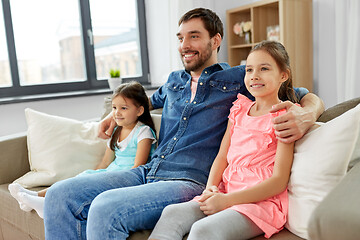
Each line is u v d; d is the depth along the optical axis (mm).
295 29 3197
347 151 1022
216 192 1181
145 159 1655
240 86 1539
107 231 1147
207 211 1126
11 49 3059
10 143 1871
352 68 2848
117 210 1172
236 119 1384
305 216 1051
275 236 1084
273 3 3283
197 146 1469
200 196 1241
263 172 1212
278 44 1337
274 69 1289
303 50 3270
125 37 3789
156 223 1233
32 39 3252
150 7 3770
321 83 3361
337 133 1044
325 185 1035
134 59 3902
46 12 3299
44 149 1829
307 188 1070
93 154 1872
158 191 1277
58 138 1852
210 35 1624
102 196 1230
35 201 1475
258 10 3486
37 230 1555
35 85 3178
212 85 1560
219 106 1519
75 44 3502
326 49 3268
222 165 1372
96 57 3615
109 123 1800
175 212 1124
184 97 1634
